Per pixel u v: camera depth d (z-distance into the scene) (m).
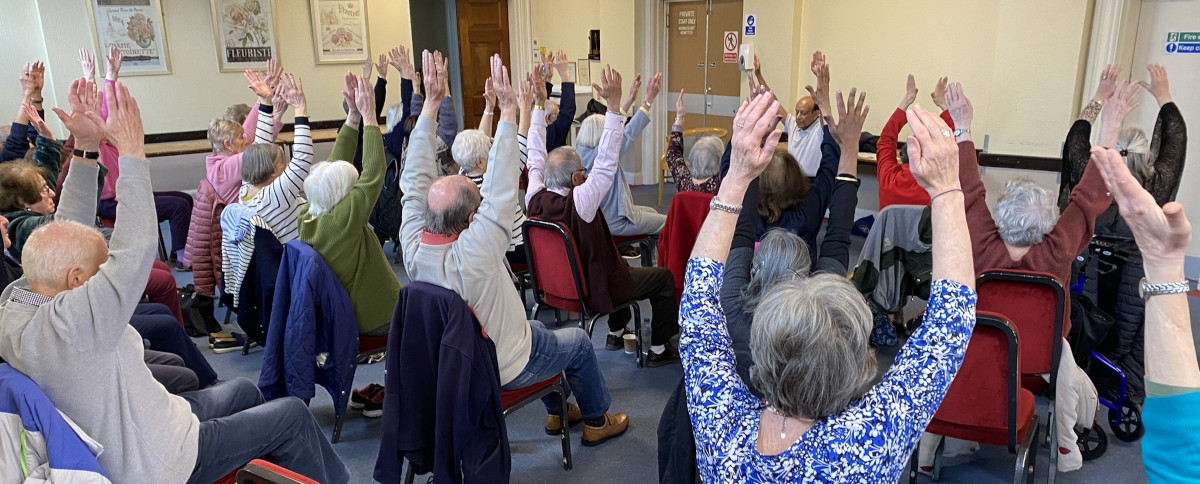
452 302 2.12
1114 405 2.83
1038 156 5.11
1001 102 5.21
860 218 6.12
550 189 3.27
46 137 3.43
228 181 3.77
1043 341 2.31
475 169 3.38
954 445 2.72
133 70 6.21
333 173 2.67
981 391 2.08
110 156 4.47
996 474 2.67
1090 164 2.36
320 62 7.04
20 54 5.91
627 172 8.05
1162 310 0.99
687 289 1.37
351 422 3.10
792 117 4.94
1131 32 4.74
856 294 1.23
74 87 2.21
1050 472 2.49
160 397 1.81
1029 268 2.31
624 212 4.22
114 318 1.62
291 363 2.66
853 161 2.40
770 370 1.18
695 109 7.59
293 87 3.24
